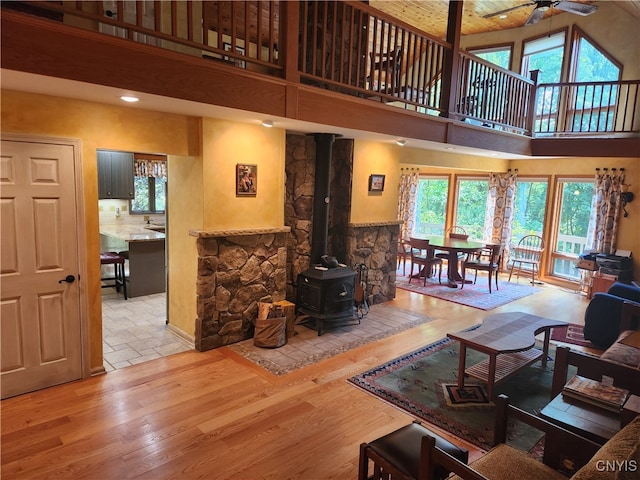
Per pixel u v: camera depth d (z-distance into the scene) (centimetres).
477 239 891
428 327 504
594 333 460
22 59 226
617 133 603
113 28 386
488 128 562
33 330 317
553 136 663
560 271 767
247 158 418
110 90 272
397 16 761
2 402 305
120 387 334
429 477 164
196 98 295
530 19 527
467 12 745
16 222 302
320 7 479
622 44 664
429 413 311
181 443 265
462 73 516
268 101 335
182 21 425
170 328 461
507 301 633
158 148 362
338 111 387
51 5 234
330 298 461
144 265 589
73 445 260
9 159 293
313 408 313
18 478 231
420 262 724
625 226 663
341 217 551
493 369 320
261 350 416
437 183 952
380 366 389
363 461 203
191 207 405
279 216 457
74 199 325
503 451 205
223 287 416
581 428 209
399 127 446
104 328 462
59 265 324
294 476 239
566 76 729
